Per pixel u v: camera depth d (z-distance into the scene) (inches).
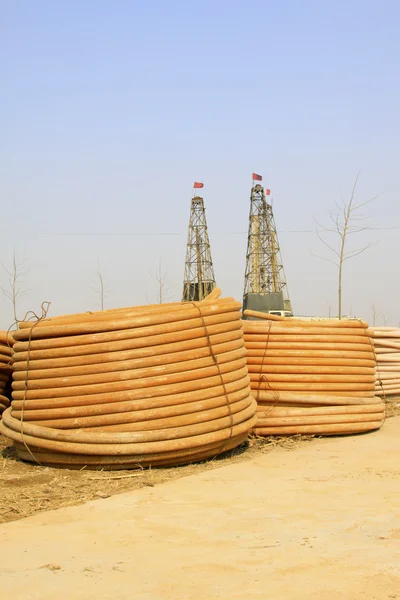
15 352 365.1
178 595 175.9
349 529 234.1
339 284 869.8
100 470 337.7
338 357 441.1
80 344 342.0
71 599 174.1
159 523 245.8
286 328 438.3
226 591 178.2
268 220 3014.3
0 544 220.1
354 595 173.6
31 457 350.3
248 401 378.3
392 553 206.4
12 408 364.8
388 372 589.3
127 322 344.2
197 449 346.9
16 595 176.6
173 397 342.3
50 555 209.0
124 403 337.1
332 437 435.8
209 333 361.1
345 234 877.8
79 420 339.0
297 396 432.8
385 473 324.8
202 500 279.0
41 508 269.4
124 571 194.2
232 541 223.3
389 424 491.5
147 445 332.8
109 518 253.0
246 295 2640.3
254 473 329.7
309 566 196.4
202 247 2950.3
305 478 316.5
